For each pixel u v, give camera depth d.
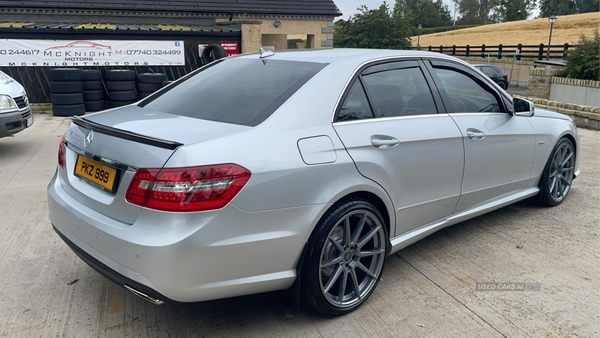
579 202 4.91
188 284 2.23
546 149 4.34
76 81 10.43
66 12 17.72
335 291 2.89
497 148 3.74
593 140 8.34
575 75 12.82
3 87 6.41
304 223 2.50
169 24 19.05
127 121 2.71
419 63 3.39
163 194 2.17
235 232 2.28
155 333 2.66
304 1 20.75
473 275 3.36
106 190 2.47
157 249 2.14
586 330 2.72
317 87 2.77
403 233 3.21
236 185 2.25
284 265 2.50
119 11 18.28
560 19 59.88
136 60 12.56
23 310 2.86
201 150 2.23
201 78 3.34
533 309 2.93
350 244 2.79
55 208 2.76
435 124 3.25
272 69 3.08
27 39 11.37
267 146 2.41
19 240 3.85
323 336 2.64
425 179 3.19
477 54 35.12
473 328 2.73
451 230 4.20
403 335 2.66
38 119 10.07
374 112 2.96
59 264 3.47
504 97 3.92
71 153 2.87
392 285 3.21
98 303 2.96
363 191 2.80
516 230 4.18
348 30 38.72
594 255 3.69
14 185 5.32
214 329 2.70
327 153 2.60
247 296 3.07
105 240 2.34
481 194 3.75
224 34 13.98
